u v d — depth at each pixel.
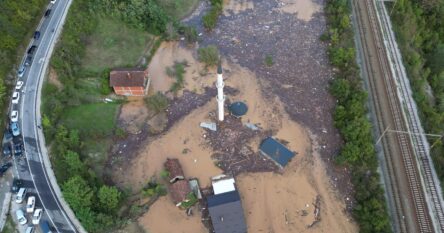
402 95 63.34
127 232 49.84
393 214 50.81
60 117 60.50
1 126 57.00
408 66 67.25
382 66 67.94
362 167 54.19
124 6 74.88
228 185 53.16
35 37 68.62
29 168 53.75
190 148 58.31
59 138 55.66
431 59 70.88
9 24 65.06
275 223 50.59
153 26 73.62
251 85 66.56
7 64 62.16
